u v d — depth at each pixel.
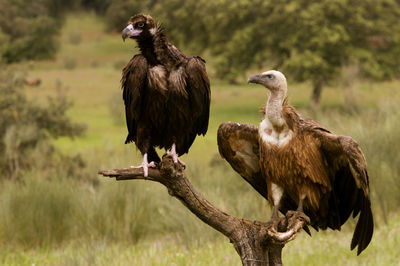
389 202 12.55
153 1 49.94
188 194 6.07
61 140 33.78
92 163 19.50
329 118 15.10
